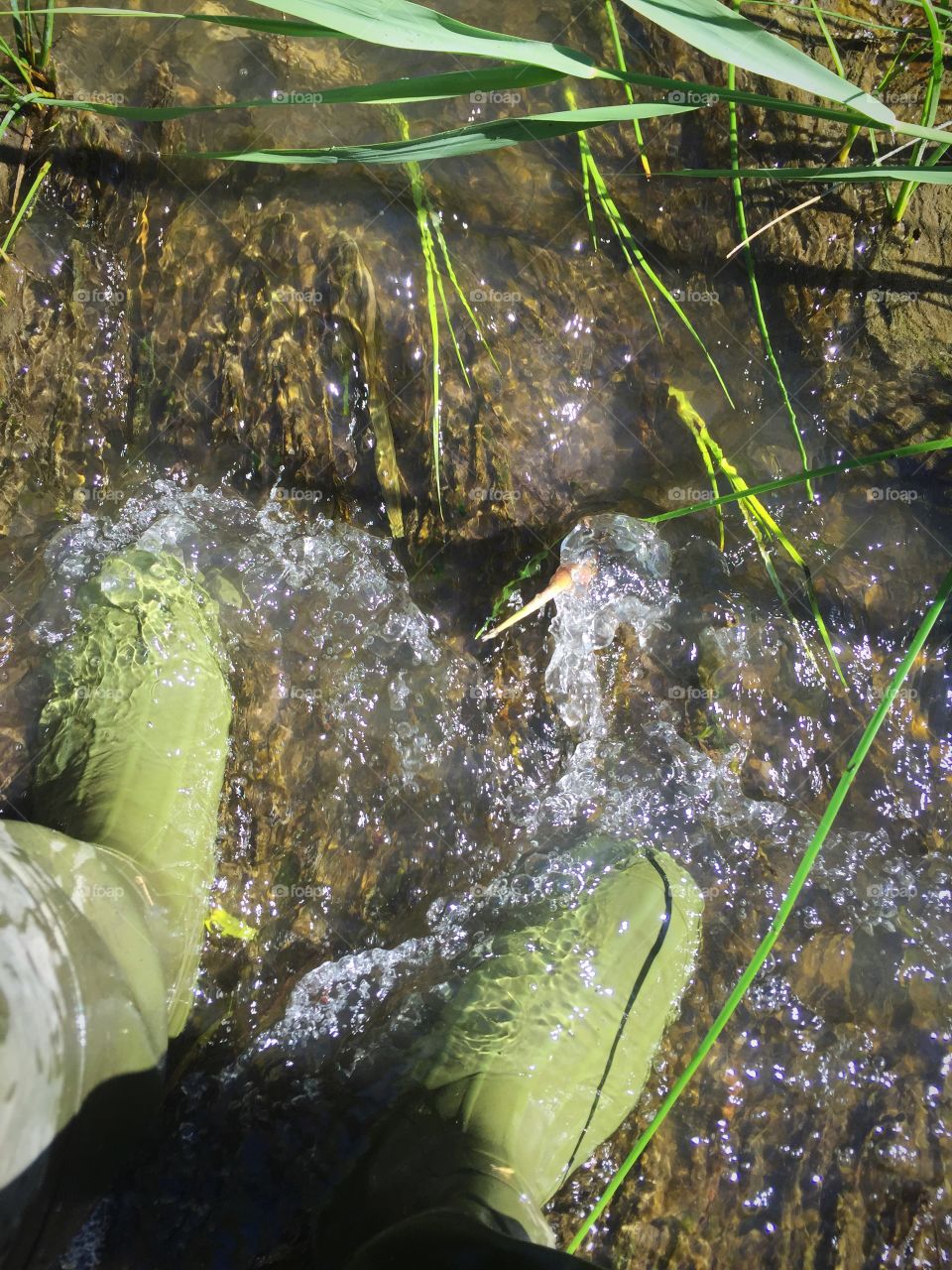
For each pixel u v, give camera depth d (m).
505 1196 1.33
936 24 1.51
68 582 1.52
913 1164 1.40
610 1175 1.39
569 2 1.64
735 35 1.26
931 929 1.47
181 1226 1.34
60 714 1.48
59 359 1.54
